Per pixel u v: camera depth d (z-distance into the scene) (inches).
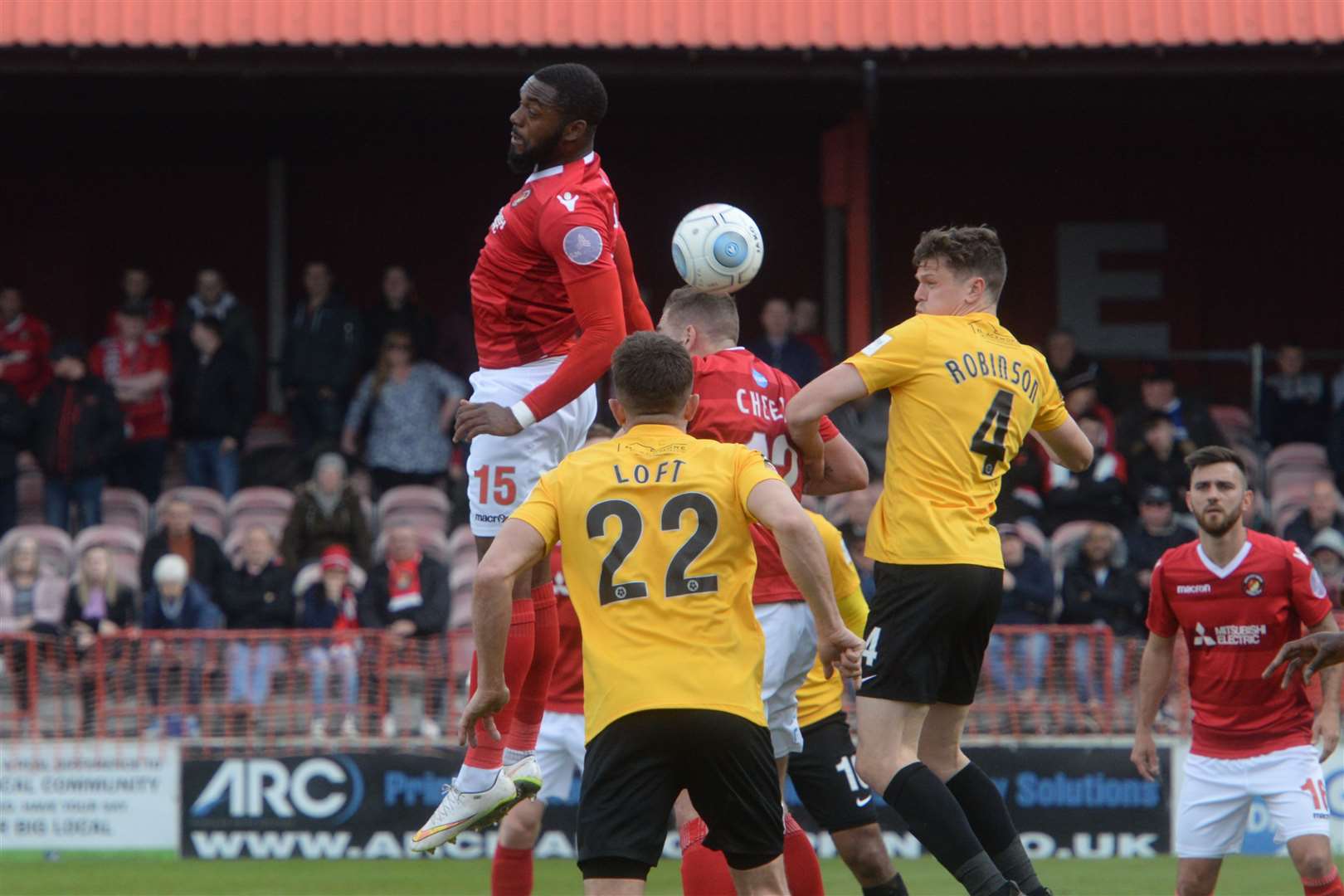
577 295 800.3
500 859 1124.5
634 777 737.6
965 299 886.4
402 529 1765.5
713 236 917.8
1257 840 1599.4
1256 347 2233.0
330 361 2139.5
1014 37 1882.4
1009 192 2498.8
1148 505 1812.3
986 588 858.8
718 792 745.0
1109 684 1603.1
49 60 1894.7
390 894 1389.0
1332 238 2500.0
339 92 2039.9
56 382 2030.0
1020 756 1581.0
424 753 1600.6
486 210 2514.8
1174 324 2506.2
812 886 1000.2
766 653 886.4
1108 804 1578.5
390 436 2071.9
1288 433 2193.7
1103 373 2128.4
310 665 1611.7
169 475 2194.9
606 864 734.5
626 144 2474.2
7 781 1583.4
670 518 747.4
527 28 1878.7
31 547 1847.9
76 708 1599.4
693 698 732.7
